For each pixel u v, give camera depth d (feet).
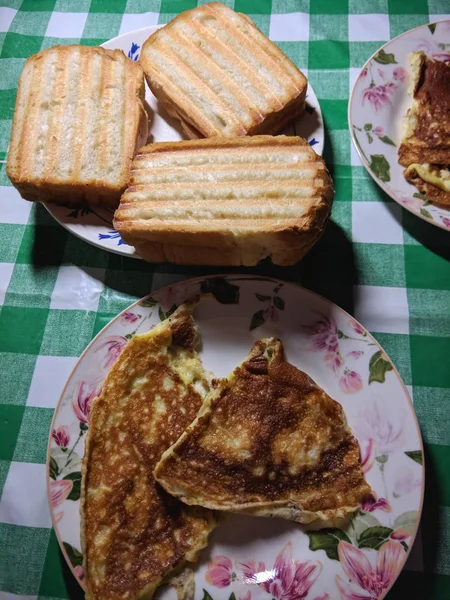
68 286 1.21
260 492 0.95
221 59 1.24
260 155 1.09
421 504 0.92
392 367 1.00
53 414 1.10
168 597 0.92
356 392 1.00
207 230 1.04
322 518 0.92
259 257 1.09
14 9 1.51
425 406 1.06
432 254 1.17
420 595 0.94
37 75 1.25
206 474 0.96
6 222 1.28
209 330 1.07
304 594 0.90
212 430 0.98
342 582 0.90
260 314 1.06
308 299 1.05
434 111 1.20
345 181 1.24
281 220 1.03
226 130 1.17
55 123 1.21
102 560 0.93
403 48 1.26
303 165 1.07
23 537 1.03
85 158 1.16
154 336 1.03
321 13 1.42
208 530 0.94
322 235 1.19
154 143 1.15
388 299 1.14
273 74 1.20
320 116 1.22
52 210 1.18
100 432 0.99
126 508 0.96
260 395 1.00
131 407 1.02
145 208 1.08
